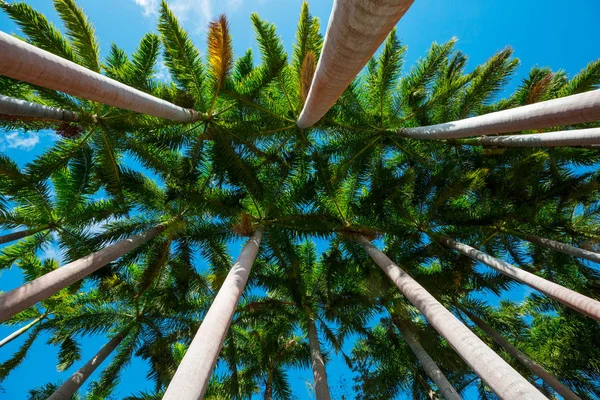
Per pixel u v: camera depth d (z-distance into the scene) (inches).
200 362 170.4
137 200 440.1
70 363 536.7
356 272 489.4
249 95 411.8
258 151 418.3
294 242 483.8
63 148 366.6
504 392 157.6
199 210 428.5
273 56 408.8
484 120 280.4
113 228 425.7
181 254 466.3
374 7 102.2
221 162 402.6
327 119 458.3
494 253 506.9
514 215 452.1
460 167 498.9
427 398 568.1
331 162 478.9
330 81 171.2
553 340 534.0
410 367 570.6
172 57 391.2
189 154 399.9
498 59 451.8
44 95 336.5
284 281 488.7
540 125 226.1
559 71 552.4
